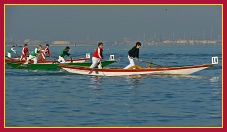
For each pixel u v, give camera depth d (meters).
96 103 23.52
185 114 20.14
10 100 24.70
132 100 24.62
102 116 19.72
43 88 30.50
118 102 23.80
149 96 26.23
